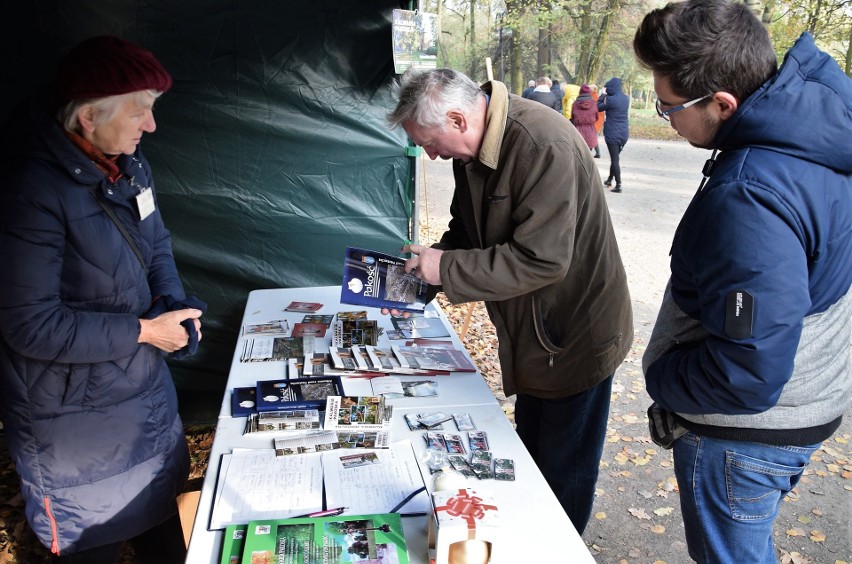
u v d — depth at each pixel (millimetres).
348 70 2795
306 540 1174
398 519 1244
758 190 1051
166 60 2674
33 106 1359
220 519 1255
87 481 1601
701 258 1130
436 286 1946
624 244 6305
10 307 1351
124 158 1506
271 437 1558
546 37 17469
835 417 1291
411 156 2936
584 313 1828
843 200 1103
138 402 1634
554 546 1204
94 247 1444
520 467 1453
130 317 1528
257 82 2756
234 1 2648
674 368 1276
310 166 2889
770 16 8648
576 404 1948
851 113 1059
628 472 2893
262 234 2949
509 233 1761
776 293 1046
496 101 1641
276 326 2262
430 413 1683
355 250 1939
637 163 11047
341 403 1665
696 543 1437
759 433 1268
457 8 18281
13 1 2492
